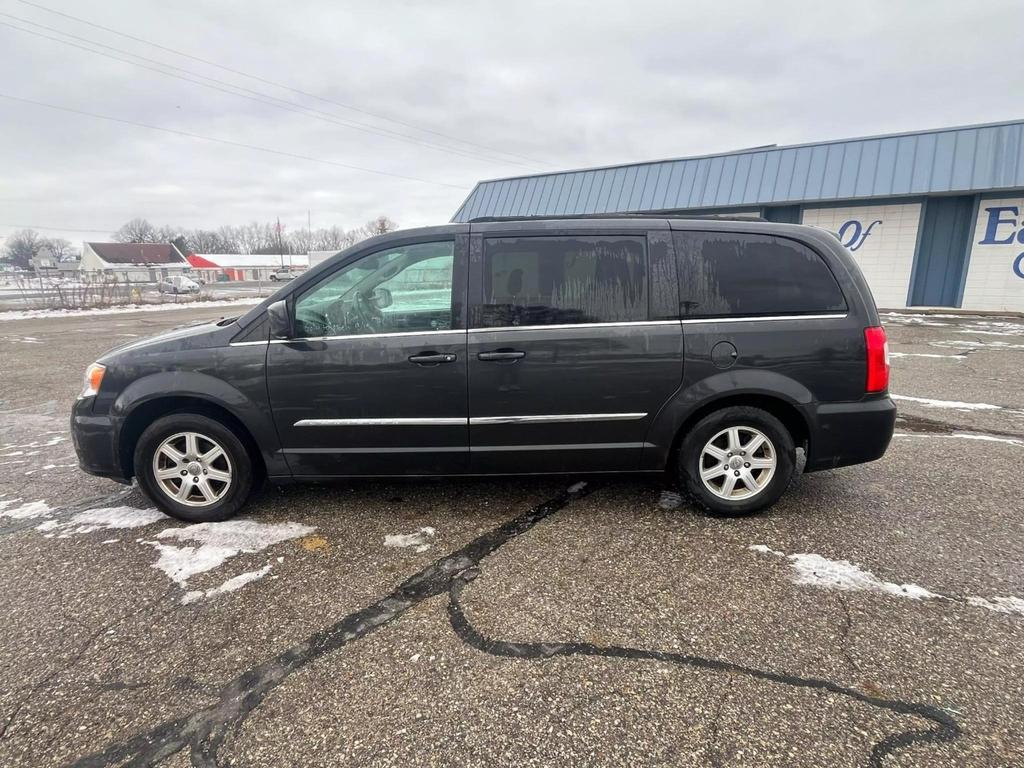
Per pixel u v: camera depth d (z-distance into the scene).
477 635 2.46
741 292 3.33
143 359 3.39
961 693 2.09
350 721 2.02
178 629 2.54
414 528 3.43
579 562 3.02
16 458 4.86
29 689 2.21
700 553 3.09
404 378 3.31
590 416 3.35
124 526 3.53
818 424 3.31
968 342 10.22
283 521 3.54
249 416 3.36
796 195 15.56
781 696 2.09
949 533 3.28
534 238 3.36
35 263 59.38
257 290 43.31
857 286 3.34
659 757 1.85
